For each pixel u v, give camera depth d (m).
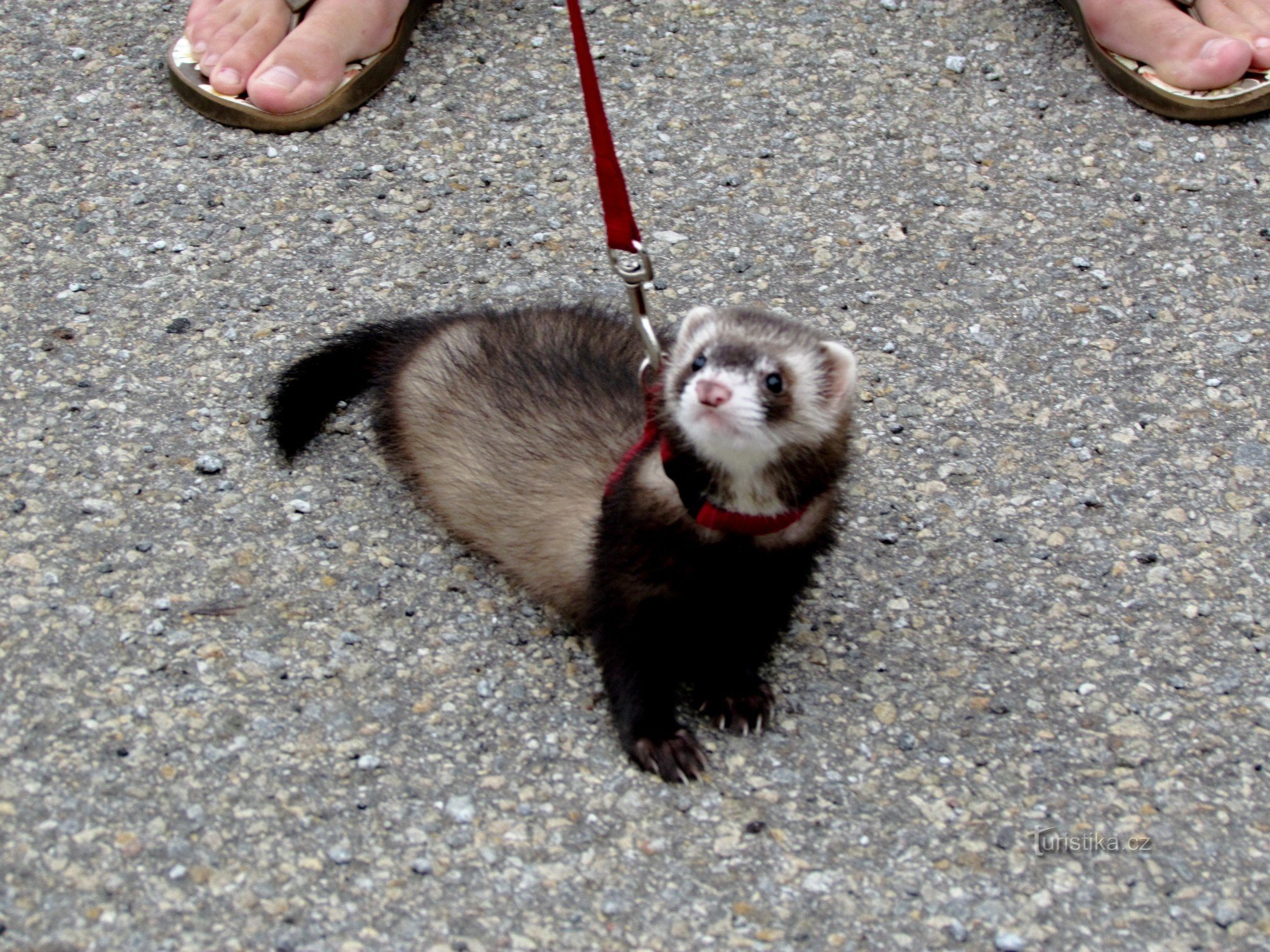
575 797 0.90
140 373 1.04
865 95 1.21
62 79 1.20
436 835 0.88
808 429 0.90
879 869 0.88
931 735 0.92
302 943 0.85
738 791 0.90
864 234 1.13
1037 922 0.86
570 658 0.94
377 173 1.16
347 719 0.91
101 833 0.87
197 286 1.09
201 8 1.19
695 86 1.21
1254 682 0.94
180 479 1.00
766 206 1.15
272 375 1.05
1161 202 1.15
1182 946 0.86
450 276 1.10
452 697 0.92
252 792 0.89
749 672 0.93
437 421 1.00
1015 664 0.95
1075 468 1.03
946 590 0.98
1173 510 1.01
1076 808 0.90
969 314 1.09
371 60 1.20
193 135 1.17
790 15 1.26
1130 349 1.08
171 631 0.94
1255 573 0.98
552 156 1.17
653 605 0.91
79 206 1.13
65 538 0.97
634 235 0.91
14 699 0.91
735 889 0.87
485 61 1.22
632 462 0.92
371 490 1.01
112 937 0.84
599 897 0.86
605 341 1.02
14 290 1.08
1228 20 1.19
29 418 1.02
